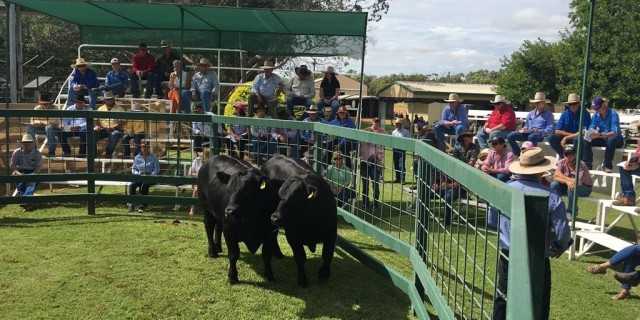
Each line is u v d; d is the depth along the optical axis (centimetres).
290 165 639
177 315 508
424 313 453
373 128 1314
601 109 1036
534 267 249
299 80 1284
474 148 1065
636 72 2352
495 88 3872
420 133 1283
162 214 901
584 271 715
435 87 3916
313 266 661
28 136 930
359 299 565
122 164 1085
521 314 192
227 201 582
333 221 590
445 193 414
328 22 1214
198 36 1598
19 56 1939
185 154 1144
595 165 1129
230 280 589
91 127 869
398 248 564
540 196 247
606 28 2481
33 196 848
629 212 762
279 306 538
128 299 535
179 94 1177
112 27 1532
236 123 830
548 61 3384
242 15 1182
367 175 645
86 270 607
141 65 1424
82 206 951
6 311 501
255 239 569
